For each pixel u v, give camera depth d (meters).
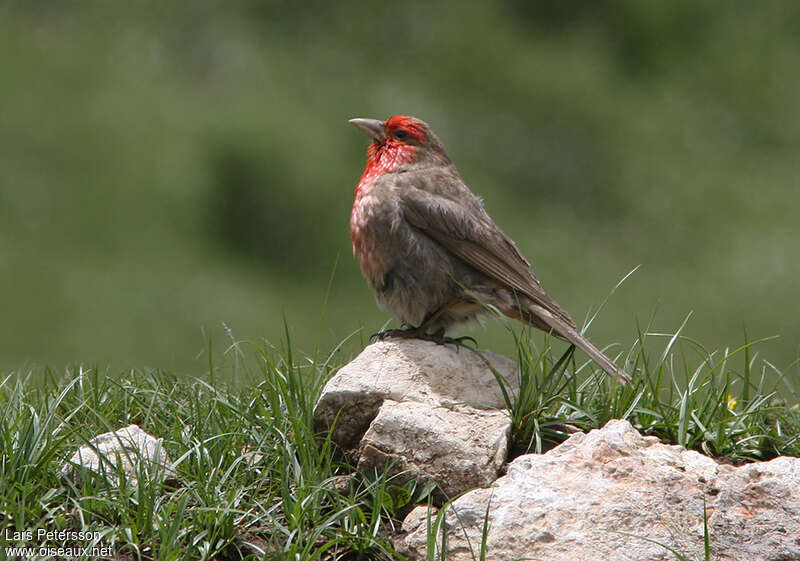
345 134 18.81
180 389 7.45
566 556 5.52
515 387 6.76
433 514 5.92
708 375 7.01
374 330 15.35
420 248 7.64
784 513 5.71
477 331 12.65
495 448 6.21
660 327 15.62
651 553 5.54
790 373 9.37
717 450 6.68
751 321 16.02
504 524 5.64
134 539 5.61
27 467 5.87
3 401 7.25
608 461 5.95
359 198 7.91
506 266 7.64
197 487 5.95
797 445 6.83
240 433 6.46
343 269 16.66
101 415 6.88
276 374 6.65
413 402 6.43
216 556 5.71
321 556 5.74
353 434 6.50
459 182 8.11
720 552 5.57
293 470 6.16
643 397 6.87
